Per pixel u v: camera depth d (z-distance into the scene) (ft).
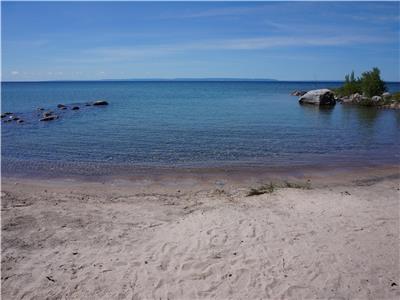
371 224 25.18
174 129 73.20
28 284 18.44
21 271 19.61
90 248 22.22
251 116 97.14
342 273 18.98
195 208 29.25
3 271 19.60
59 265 20.20
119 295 17.49
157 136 65.00
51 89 345.92
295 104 139.64
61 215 27.81
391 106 119.85
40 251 21.84
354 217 26.55
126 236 23.90
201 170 42.47
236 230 24.38
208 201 31.01
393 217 26.50
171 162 46.29
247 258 20.65
